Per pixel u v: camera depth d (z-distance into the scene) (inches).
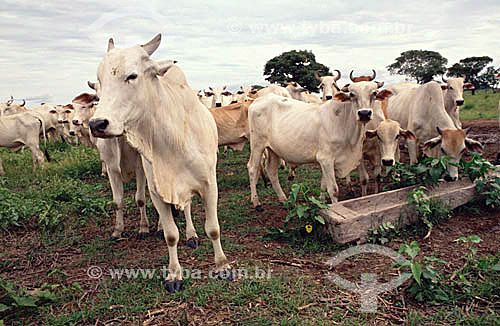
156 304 131.7
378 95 208.1
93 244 191.8
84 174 350.0
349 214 176.2
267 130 243.3
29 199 243.8
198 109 141.9
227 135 307.6
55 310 131.6
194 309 127.9
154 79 123.0
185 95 137.5
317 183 291.1
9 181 330.3
